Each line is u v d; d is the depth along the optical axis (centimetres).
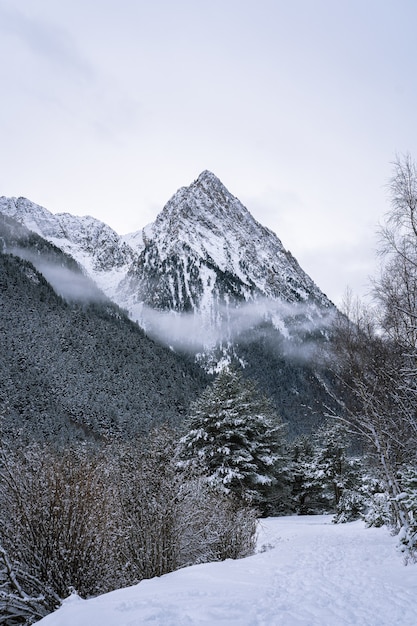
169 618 432
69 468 768
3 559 619
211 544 992
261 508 2686
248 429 2533
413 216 946
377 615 456
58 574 661
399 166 966
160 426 1004
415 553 812
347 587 599
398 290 1035
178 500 872
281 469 2958
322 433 3250
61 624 435
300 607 488
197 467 1078
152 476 852
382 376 1160
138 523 812
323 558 885
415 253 970
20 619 663
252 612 462
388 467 1148
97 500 746
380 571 709
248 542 1137
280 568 775
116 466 880
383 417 1167
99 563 713
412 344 1016
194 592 550
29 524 675
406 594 545
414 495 935
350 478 3162
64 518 686
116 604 498
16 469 707
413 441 1144
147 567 784
